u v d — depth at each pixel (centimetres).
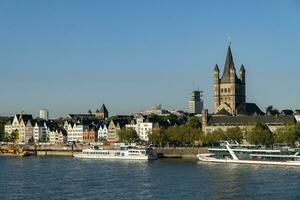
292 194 15600
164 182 18475
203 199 15050
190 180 18912
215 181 18550
